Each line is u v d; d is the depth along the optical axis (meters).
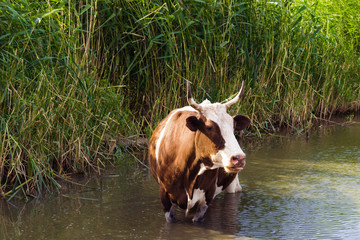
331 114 11.95
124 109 8.42
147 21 8.05
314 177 6.56
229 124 4.26
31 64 6.55
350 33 12.78
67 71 6.95
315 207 5.38
